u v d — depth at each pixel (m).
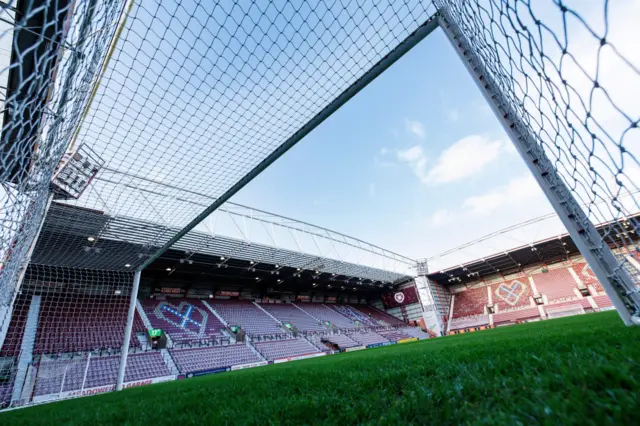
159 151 4.37
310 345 20.17
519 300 25.98
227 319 20.06
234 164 4.91
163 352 14.17
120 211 6.27
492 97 2.64
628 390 0.71
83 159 4.39
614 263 1.86
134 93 3.42
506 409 0.76
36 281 10.18
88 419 1.81
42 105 2.28
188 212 6.36
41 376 9.88
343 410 1.05
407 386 1.30
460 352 2.46
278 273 21.83
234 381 3.29
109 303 13.12
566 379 0.87
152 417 1.51
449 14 3.16
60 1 1.82
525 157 2.33
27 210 3.23
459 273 28.14
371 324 27.44
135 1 2.79
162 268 17.72
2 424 2.17
